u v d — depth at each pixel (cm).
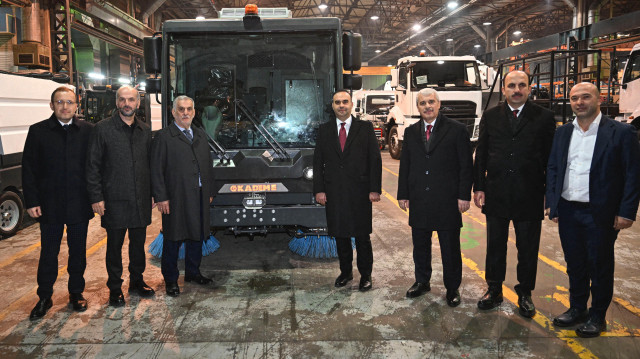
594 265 305
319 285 408
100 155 346
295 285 409
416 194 359
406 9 3547
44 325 331
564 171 311
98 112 991
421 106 351
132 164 357
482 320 333
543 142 329
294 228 481
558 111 1070
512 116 335
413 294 376
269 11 502
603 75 1316
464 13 3034
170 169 374
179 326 328
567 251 319
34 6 1129
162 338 310
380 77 3091
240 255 503
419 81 1200
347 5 3572
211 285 410
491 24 3309
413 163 361
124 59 2048
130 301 374
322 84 446
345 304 364
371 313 347
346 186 377
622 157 293
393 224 635
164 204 369
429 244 378
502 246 348
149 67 427
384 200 804
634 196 290
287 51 443
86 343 303
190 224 378
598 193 298
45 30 1167
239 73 443
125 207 356
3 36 1109
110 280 363
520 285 347
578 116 303
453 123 353
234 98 444
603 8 2212
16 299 383
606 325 322
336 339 306
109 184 351
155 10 2494
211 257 496
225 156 427
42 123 338
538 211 332
